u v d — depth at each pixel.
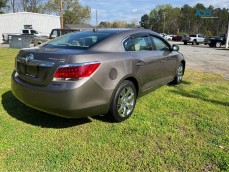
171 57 5.25
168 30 98.31
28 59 3.33
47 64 3.10
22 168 2.62
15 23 29.88
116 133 3.41
